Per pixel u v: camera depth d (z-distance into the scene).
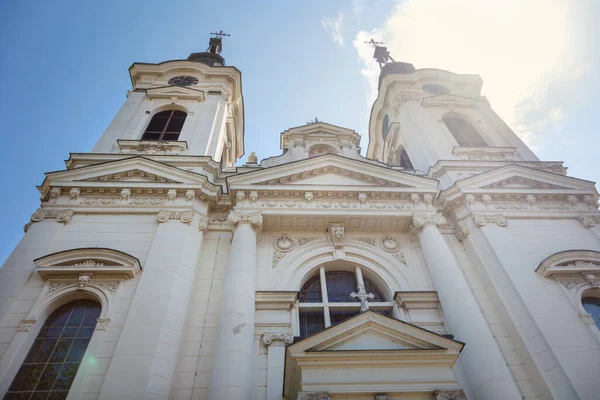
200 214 13.98
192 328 11.02
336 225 14.33
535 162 17.92
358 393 8.24
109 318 10.45
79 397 8.98
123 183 14.16
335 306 12.48
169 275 11.45
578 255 12.80
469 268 13.48
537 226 14.14
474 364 10.14
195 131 19.02
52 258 11.57
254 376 10.23
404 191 14.90
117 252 11.77
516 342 11.12
